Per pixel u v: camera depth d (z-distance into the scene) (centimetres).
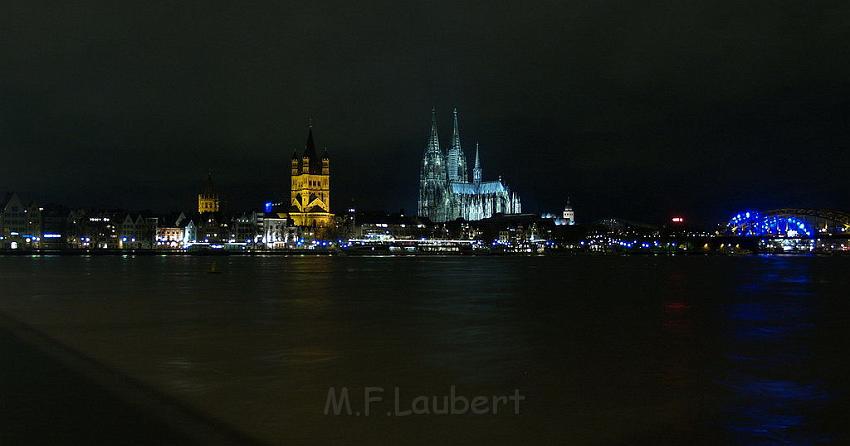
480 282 12156
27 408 2911
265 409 2920
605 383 3481
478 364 3972
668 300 8475
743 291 10294
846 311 7238
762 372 3797
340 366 3884
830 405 3047
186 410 2894
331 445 2447
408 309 7112
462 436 2564
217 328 5488
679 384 3466
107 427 2639
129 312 6662
